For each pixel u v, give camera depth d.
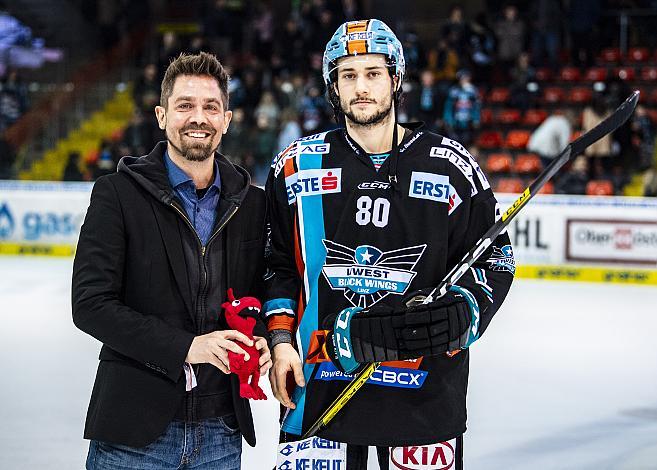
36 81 14.94
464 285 2.28
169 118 2.21
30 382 5.16
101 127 13.77
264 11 13.73
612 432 4.33
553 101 12.97
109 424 2.18
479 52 12.64
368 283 2.30
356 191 2.31
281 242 2.43
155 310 2.21
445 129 11.00
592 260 9.17
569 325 6.96
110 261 2.16
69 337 6.39
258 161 11.10
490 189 2.36
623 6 13.45
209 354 2.10
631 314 7.45
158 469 2.22
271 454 3.92
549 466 3.85
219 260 2.27
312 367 2.34
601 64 13.48
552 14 13.15
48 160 13.13
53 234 10.45
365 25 2.28
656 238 8.98
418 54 12.20
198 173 2.25
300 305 2.38
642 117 10.80
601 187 10.36
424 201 2.30
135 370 2.19
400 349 2.16
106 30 14.71
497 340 6.41
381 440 2.29
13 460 3.85
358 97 2.26
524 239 9.34
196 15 16.56
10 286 8.55
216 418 2.27
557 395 4.99
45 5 15.45
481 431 4.33
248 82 12.00
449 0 15.27
